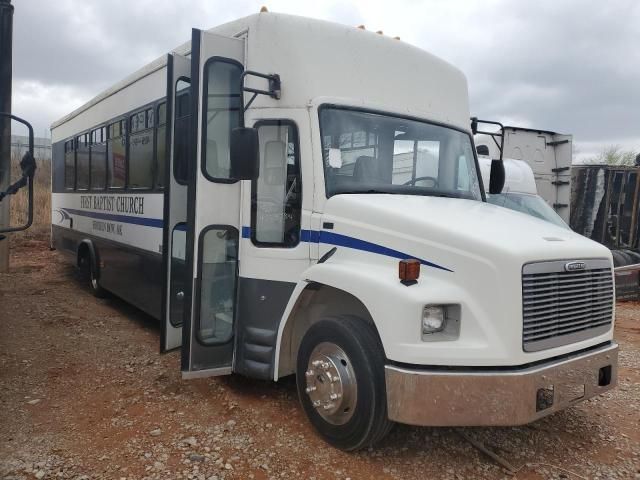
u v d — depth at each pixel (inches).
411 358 134.6
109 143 302.8
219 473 142.4
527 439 166.6
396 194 180.1
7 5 189.0
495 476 145.7
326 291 167.8
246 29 182.2
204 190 176.7
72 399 188.5
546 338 140.9
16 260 503.5
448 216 155.8
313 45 175.5
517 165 380.2
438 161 199.9
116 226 293.9
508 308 134.0
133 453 151.6
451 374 133.1
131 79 272.2
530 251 137.4
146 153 253.9
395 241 150.6
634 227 442.6
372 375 144.2
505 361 133.9
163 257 195.9
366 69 184.9
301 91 171.9
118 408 181.5
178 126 200.1
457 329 138.4
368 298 143.0
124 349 244.4
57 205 422.0
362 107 180.5
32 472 140.6
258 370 178.7
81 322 287.1
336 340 153.3
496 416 132.7
